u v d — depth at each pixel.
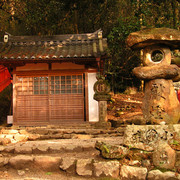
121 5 17.03
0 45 12.54
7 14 17.03
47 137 8.23
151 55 5.80
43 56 10.84
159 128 5.26
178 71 5.59
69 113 11.73
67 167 5.07
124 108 14.91
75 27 17.69
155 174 4.75
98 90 10.02
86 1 16.56
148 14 12.59
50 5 14.59
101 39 12.40
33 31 16.78
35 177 4.86
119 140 6.96
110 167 5.00
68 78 11.95
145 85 5.91
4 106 17.53
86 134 8.88
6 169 5.20
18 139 7.90
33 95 11.94
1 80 12.75
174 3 12.84
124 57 15.16
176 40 5.34
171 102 5.54
